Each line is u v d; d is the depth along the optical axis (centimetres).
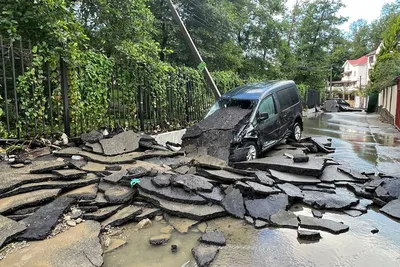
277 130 713
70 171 425
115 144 557
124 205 383
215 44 1611
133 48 759
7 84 540
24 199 348
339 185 491
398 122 1318
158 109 823
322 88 3412
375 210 412
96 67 645
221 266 275
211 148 582
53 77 578
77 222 334
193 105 984
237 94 717
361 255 297
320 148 770
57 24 564
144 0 1010
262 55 2448
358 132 1196
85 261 268
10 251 278
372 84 2459
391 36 2252
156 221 365
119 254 294
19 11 551
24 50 529
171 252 299
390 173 549
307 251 304
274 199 416
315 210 407
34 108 544
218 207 388
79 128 620
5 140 500
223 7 1619
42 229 306
